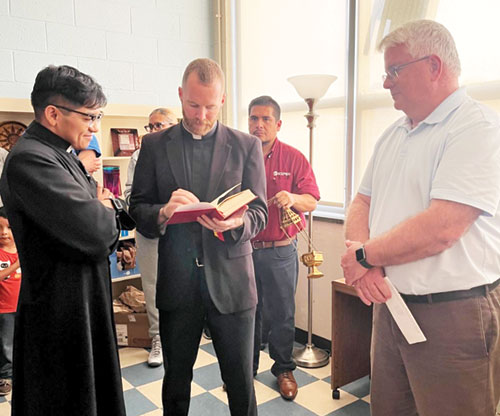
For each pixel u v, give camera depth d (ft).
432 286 4.03
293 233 7.86
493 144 3.75
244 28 11.72
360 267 4.26
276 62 10.94
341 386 7.66
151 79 11.17
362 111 9.02
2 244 7.96
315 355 9.09
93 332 4.37
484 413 4.07
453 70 4.03
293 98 10.65
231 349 5.36
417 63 4.00
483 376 4.02
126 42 10.70
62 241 4.00
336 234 9.21
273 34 10.92
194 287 5.31
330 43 9.66
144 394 7.87
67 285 4.14
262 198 5.51
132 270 10.34
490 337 4.00
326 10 9.66
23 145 4.06
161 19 11.17
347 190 9.49
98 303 4.39
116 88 10.68
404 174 4.25
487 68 7.19
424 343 4.16
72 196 4.00
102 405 4.49
